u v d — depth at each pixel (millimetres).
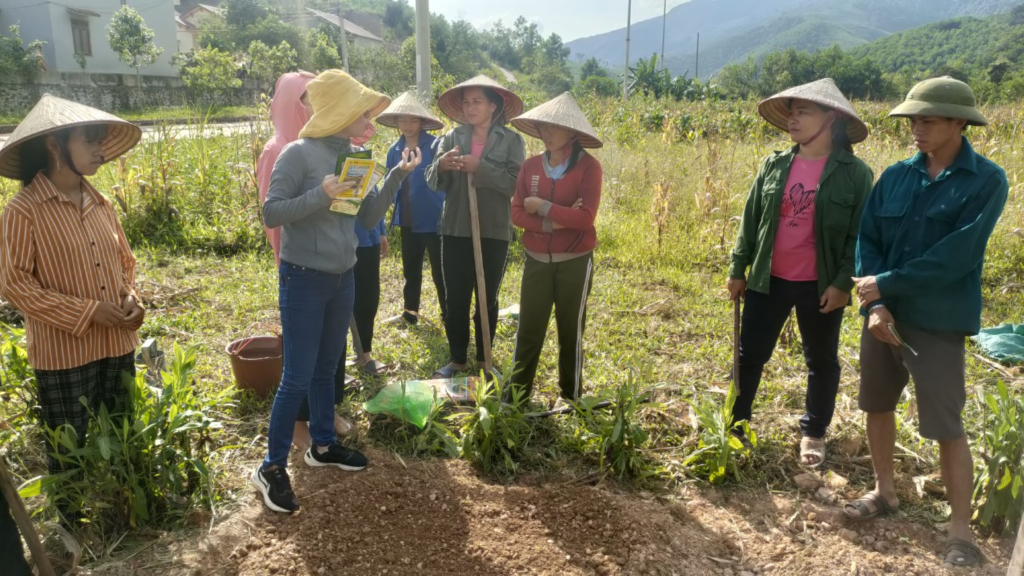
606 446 3551
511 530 3111
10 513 2471
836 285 3438
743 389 3852
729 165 10625
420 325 5668
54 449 2879
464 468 3635
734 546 3066
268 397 4215
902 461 3701
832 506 3365
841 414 4148
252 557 2887
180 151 9766
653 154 12461
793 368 4906
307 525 3076
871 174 3463
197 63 30844
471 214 4180
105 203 2945
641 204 10141
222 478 3408
